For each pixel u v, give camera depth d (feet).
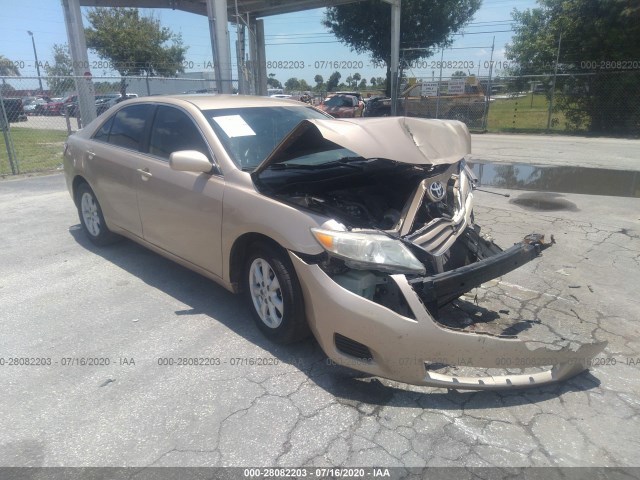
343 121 9.98
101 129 16.53
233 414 8.89
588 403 9.21
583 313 12.63
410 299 8.77
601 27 55.93
